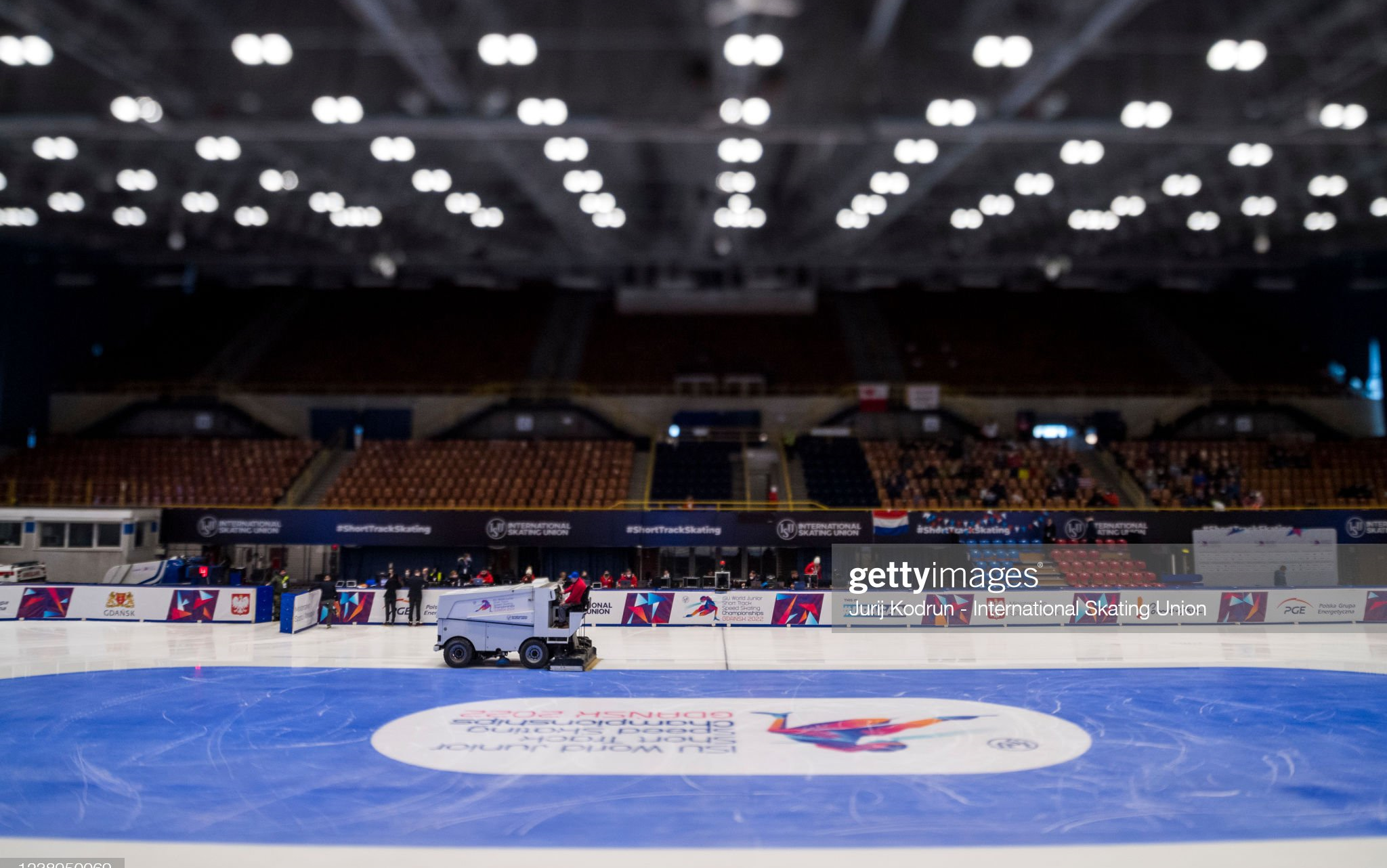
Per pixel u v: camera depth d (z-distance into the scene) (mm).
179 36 18531
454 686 18406
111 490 35938
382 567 34281
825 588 30812
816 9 18234
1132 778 12195
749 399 41594
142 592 28797
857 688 18250
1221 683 18938
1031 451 38969
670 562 34406
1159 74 20844
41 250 36031
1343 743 14109
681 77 20703
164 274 41438
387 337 47188
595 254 35469
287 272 41531
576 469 37719
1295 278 41438
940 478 36969
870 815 10609
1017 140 23984
